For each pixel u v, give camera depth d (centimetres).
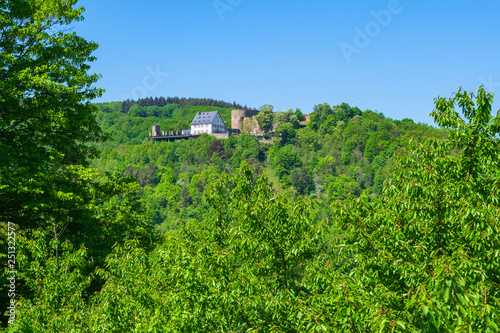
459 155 1119
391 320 654
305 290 1035
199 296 911
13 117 1989
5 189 1833
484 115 1088
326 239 1130
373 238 977
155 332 887
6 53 1958
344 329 722
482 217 843
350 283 824
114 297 952
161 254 1032
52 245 1334
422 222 980
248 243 979
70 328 1002
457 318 607
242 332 938
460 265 705
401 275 880
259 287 918
